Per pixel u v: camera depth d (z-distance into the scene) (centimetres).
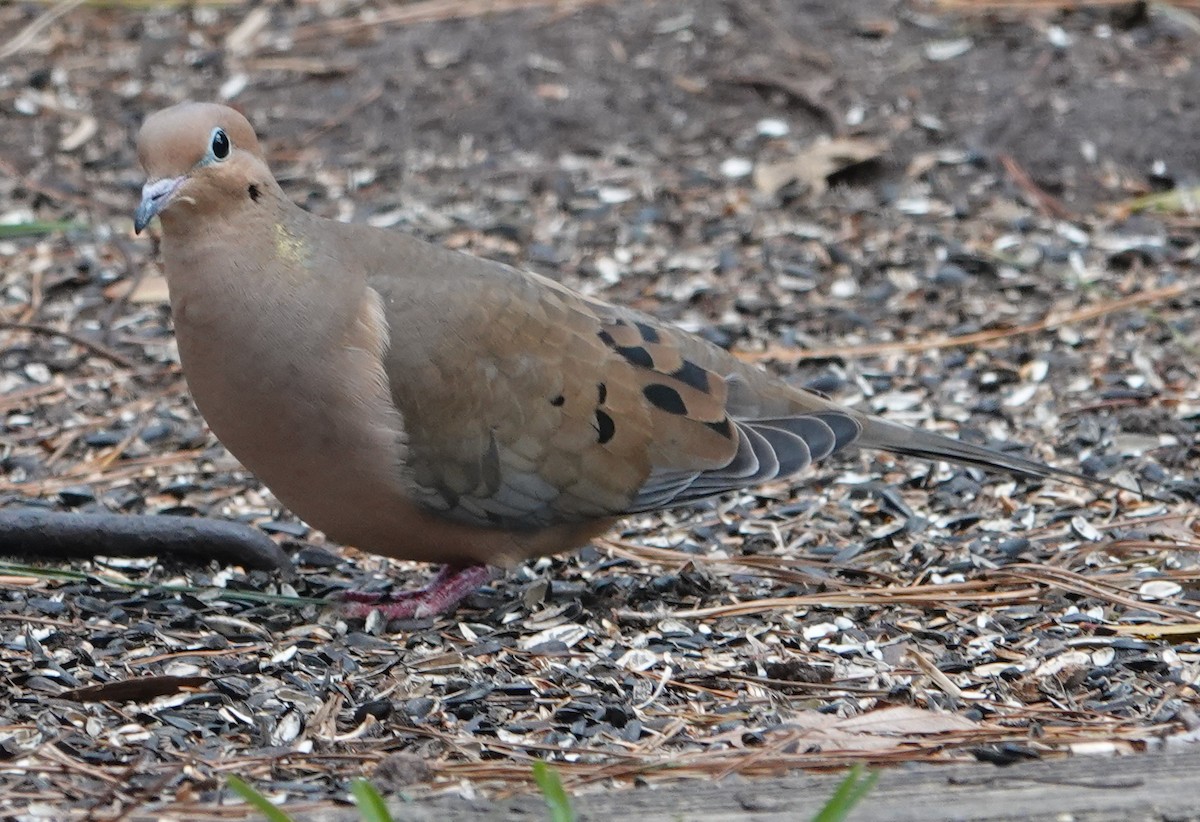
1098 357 1413
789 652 975
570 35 1956
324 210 1683
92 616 1009
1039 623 1004
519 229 1642
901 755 826
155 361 1430
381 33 1981
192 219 942
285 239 962
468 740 858
